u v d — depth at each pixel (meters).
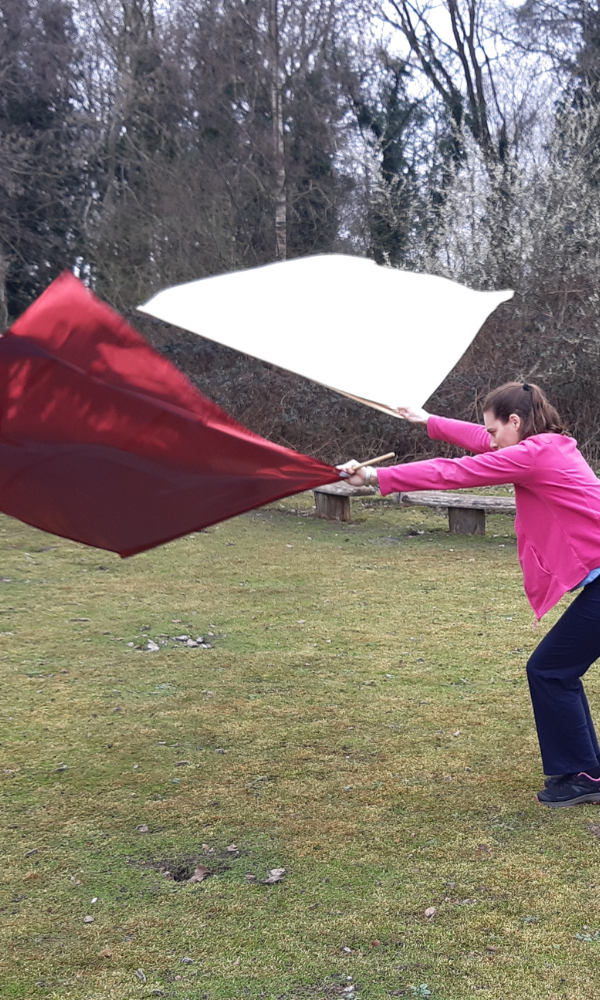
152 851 3.32
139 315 18.86
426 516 11.25
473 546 9.38
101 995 2.52
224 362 16.33
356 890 3.04
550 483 3.37
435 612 6.74
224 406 15.18
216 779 3.93
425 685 5.13
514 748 4.22
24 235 21.33
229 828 3.49
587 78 18.98
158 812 3.62
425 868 3.17
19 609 6.85
